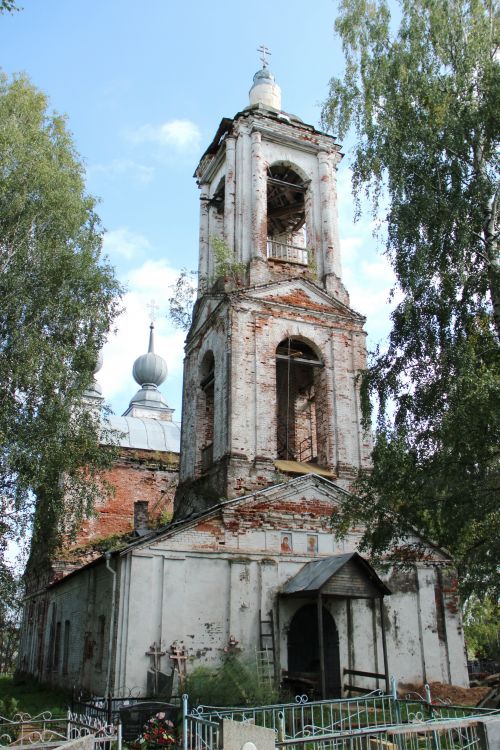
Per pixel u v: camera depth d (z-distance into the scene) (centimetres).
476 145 1471
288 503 1944
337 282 2450
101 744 940
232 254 2348
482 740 816
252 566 1838
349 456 2188
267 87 2816
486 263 1430
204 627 1730
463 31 1554
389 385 1466
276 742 771
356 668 1855
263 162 2542
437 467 1321
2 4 1115
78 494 1833
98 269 1902
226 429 2083
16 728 1193
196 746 855
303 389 2527
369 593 1727
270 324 2259
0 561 1673
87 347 1827
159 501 3206
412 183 1484
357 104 1631
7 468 1619
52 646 2664
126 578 1717
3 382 1670
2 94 1977
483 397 1188
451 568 2089
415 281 1394
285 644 1788
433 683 1911
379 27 1648
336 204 2603
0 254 1778
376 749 1000
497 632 3378
